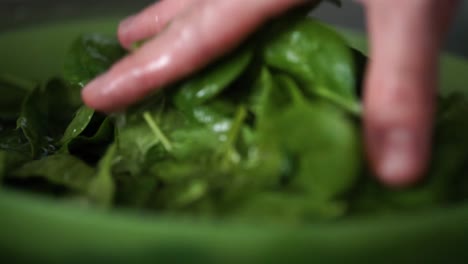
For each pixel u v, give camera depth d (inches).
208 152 13.6
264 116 12.8
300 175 12.1
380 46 12.2
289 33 13.9
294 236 10.7
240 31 13.4
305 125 12.3
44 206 11.0
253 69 14.1
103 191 12.5
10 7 21.4
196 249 10.8
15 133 15.8
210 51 13.4
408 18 12.1
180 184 12.7
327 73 13.6
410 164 11.5
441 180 12.0
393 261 11.1
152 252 10.9
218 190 12.4
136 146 14.0
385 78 11.9
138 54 13.6
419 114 11.7
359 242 10.8
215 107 13.9
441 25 12.4
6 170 13.6
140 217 10.7
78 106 16.8
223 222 10.8
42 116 16.2
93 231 10.9
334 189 11.8
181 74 13.6
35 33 19.3
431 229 11.0
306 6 14.2
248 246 10.7
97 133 14.5
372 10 12.5
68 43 19.6
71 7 22.1
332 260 10.9
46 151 15.1
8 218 11.3
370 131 11.9
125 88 13.6
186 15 13.6
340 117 12.3
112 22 19.8
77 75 15.6
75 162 13.4
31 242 11.3
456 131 12.9
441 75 18.5
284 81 13.4
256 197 11.8
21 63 19.0
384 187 12.0
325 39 13.8
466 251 11.6
